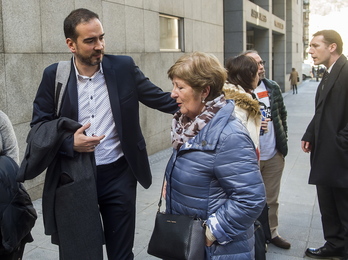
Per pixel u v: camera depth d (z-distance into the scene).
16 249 2.48
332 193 3.49
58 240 2.52
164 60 8.43
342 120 3.29
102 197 2.63
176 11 8.88
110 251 2.68
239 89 2.92
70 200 2.35
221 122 1.89
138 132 2.73
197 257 1.87
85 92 2.53
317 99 3.48
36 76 5.14
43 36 5.23
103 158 2.58
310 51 3.39
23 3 4.89
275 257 3.65
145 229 4.31
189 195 1.94
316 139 3.36
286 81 25.58
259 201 1.84
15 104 4.85
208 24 10.74
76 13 2.36
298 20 31.42
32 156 2.28
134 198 2.72
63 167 2.39
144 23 7.63
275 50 24.94
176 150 2.04
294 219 4.61
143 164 2.77
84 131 2.42
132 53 7.28
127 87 2.63
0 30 4.60
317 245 3.89
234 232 1.86
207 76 1.90
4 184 2.30
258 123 2.63
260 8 17.47
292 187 5.86
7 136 2.50
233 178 1.84
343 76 3.23
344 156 3.25
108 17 6.56
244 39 14.79
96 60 2.41
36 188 5.24
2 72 4.65
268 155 3.63
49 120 2.53
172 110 2.72
